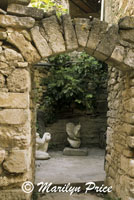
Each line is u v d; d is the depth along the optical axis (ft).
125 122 9.49
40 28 8.33
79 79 23.97
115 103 11.27
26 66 8.16
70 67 24.59
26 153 8.00
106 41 8.66
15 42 8.14
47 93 23.90
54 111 24.50
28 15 8.18
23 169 7.91
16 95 8.02
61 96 23.32
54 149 23.95
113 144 11.35
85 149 21.97
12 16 8.08
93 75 24.41
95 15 29.07
